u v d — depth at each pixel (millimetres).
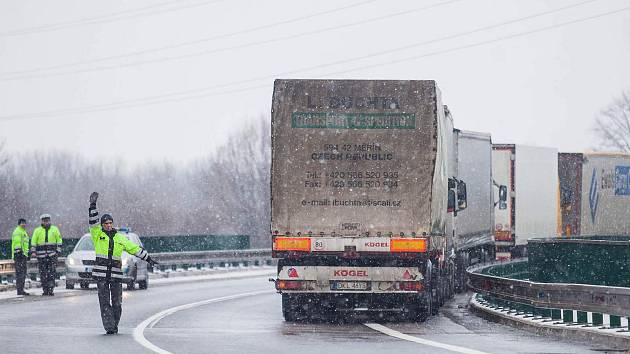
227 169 160250
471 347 28203
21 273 52688
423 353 26688
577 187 81875
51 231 53000
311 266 36656
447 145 46688
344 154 36500
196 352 26641
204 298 52594
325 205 36531
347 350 27406
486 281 41406
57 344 28391
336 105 36562
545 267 45844
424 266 37125
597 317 33688
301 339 30547
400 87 36594
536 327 33062
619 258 40625
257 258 93875
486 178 64812
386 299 38625
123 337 30625
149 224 162750
